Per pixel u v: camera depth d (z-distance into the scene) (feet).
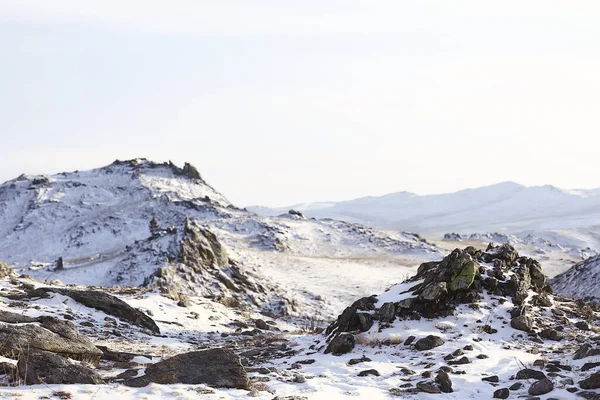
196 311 113.09
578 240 654.12
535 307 75.41
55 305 85.05
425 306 69.31
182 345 79.82
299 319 160.97
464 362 54.85
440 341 61.72
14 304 80.94
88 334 76.23
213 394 40.06
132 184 507.30
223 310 124.57
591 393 41.63
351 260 314.96
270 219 415.64
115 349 67.15
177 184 520.42
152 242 217.36
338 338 62.80
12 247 410.72
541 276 82.64
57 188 510.17
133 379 42.01
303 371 53.88
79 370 41.34
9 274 112.88
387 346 62.75
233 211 445.37
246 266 240.32
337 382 48.62
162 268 184.75
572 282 165.89
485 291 73.67
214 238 215.51
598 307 87.25
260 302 189.67
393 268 293.84
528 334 66.03
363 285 243.60
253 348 73.61
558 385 44.45
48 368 40.83
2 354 45.55
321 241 371.56
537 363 51.80
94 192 499.92
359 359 57.11
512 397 43.50
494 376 48.93
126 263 211.00
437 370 52.37
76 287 121.29
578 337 65.00
